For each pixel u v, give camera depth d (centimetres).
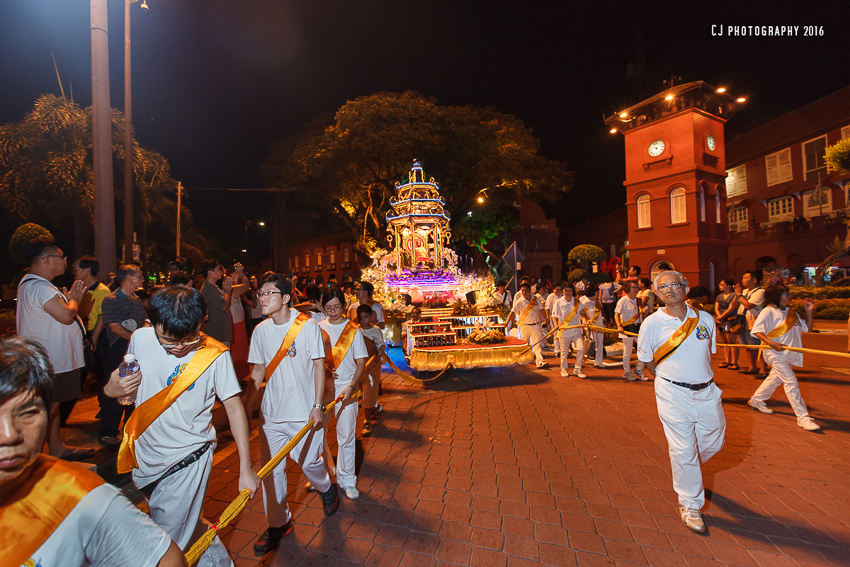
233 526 321
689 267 2064
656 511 332
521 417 562
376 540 299
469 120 2116
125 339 405
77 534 107
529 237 3897
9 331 768
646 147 2239
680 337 322
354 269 4028
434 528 312
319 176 2128
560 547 289
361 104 1928
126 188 959
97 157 676
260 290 303
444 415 576
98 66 671
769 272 1238
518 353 790
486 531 308
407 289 1030
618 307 778
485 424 537
